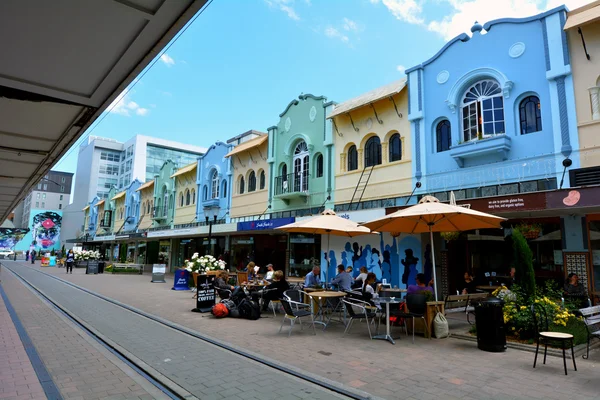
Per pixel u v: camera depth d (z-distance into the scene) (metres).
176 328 8.98
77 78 4.94
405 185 14.20
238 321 10.08
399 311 8.37
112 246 48.44
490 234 13.03
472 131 12.55
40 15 3.72
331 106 17.67
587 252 10.16
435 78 13.71
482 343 7.10
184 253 30.81
